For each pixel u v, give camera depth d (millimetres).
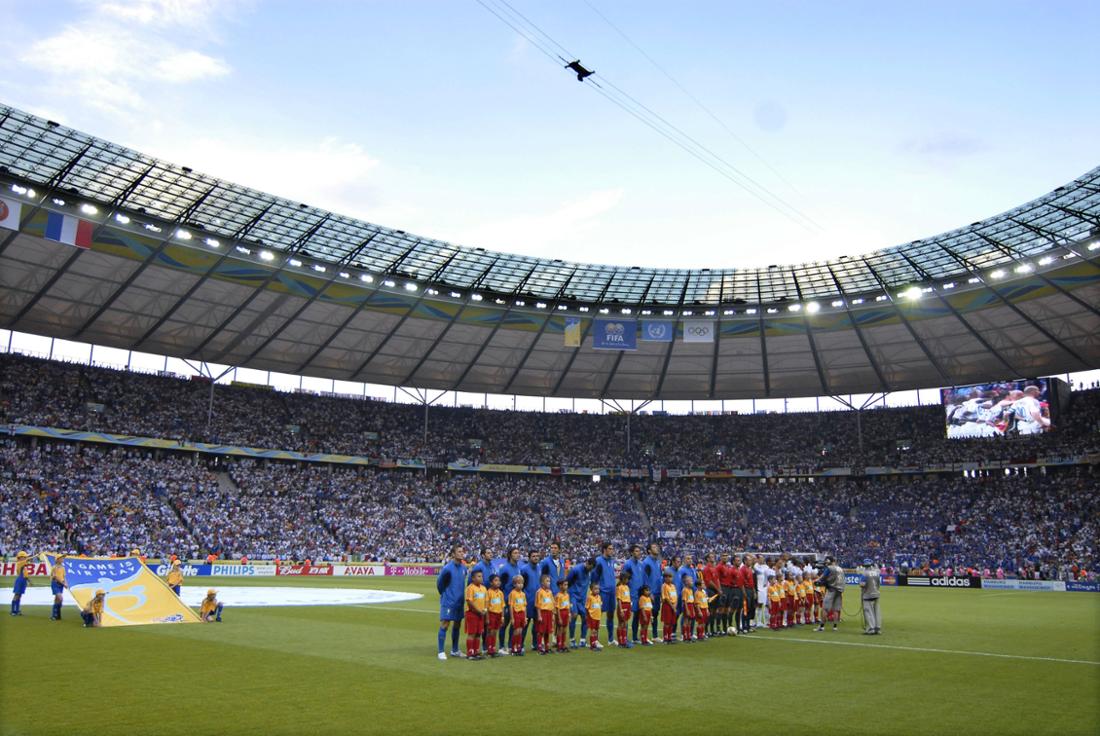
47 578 46500
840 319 67875
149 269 54625
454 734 10453
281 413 76875
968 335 66562
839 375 76562
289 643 19906
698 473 83875
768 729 10906
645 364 77438
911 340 69000
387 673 15273
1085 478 70062
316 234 55844
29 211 46938
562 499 82625
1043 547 64750
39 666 15461
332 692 13211
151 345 65062
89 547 54781
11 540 52656
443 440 82875
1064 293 58125
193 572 56031
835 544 74125
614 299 68375
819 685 14391
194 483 66875
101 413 65938
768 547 75562
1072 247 53625
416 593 43406
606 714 11727
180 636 20844
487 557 18781
